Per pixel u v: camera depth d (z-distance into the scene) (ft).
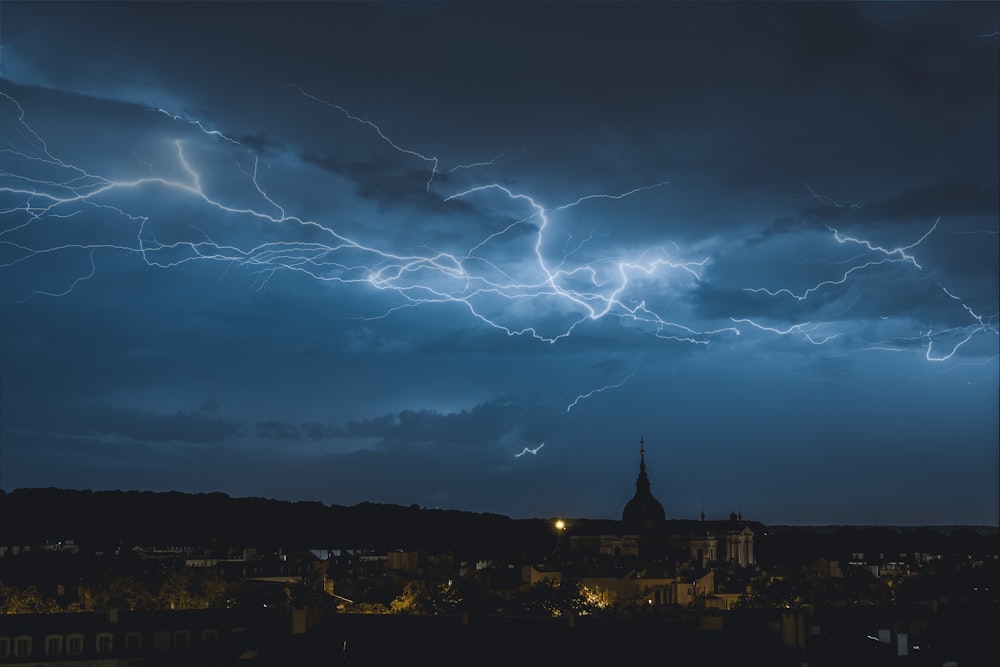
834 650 440.45
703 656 378.12
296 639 403.34
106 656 481.05
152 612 514.27
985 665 463.83
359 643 397.39
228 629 497.05
